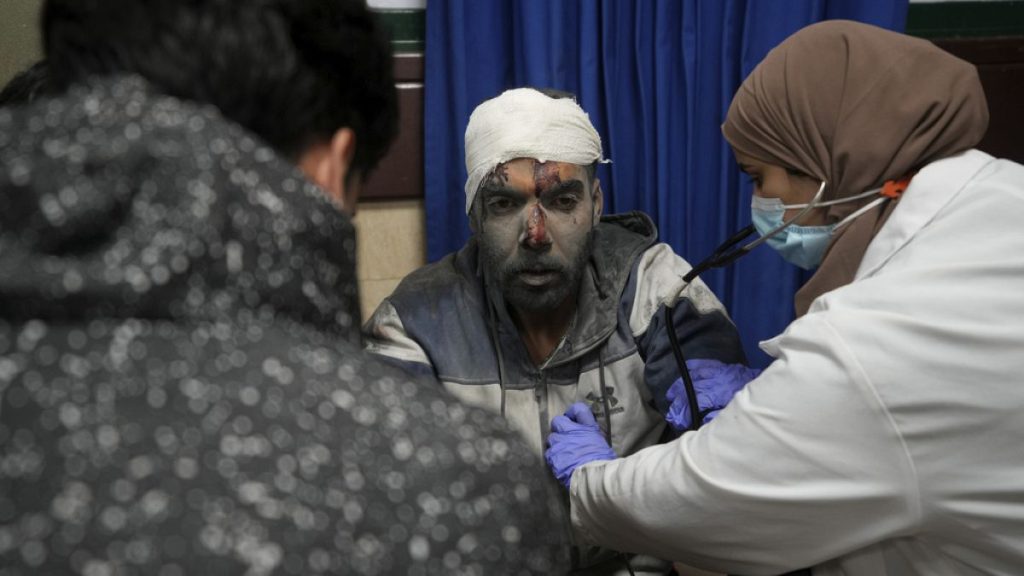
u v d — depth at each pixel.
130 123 0.38
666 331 1.14
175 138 0.38
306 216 0.41
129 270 0.36
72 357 0.36
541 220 1.09
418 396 0.43
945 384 0.70
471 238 1.30
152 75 0.41
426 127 1.51
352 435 0.39
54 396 0.35
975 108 0.82
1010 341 0.69
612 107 1.49
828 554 0.80
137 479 0.34
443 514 0.39
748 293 1.58
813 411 0.73
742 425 0.78
